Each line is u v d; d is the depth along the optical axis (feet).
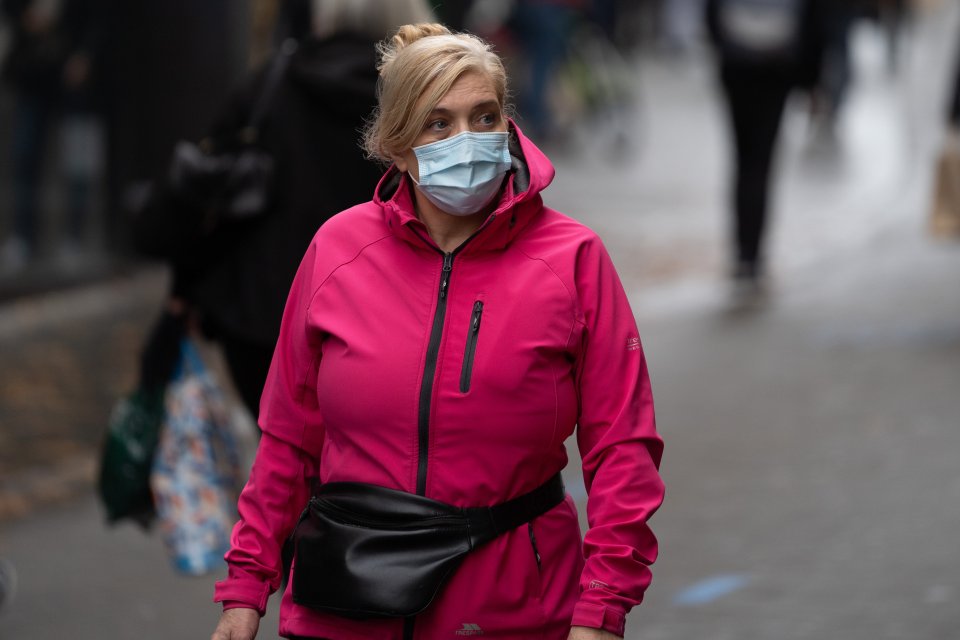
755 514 47.78
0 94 92.68
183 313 38.22
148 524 39.45
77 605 44.80
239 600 24.85
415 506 23.27
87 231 100.78
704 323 79.10
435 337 23.38
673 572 43.21
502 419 23.16
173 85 100.48
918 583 40.68
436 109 22.91
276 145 35.73
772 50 82.38
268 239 35.68
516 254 23.68
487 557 23.29
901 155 143.54
